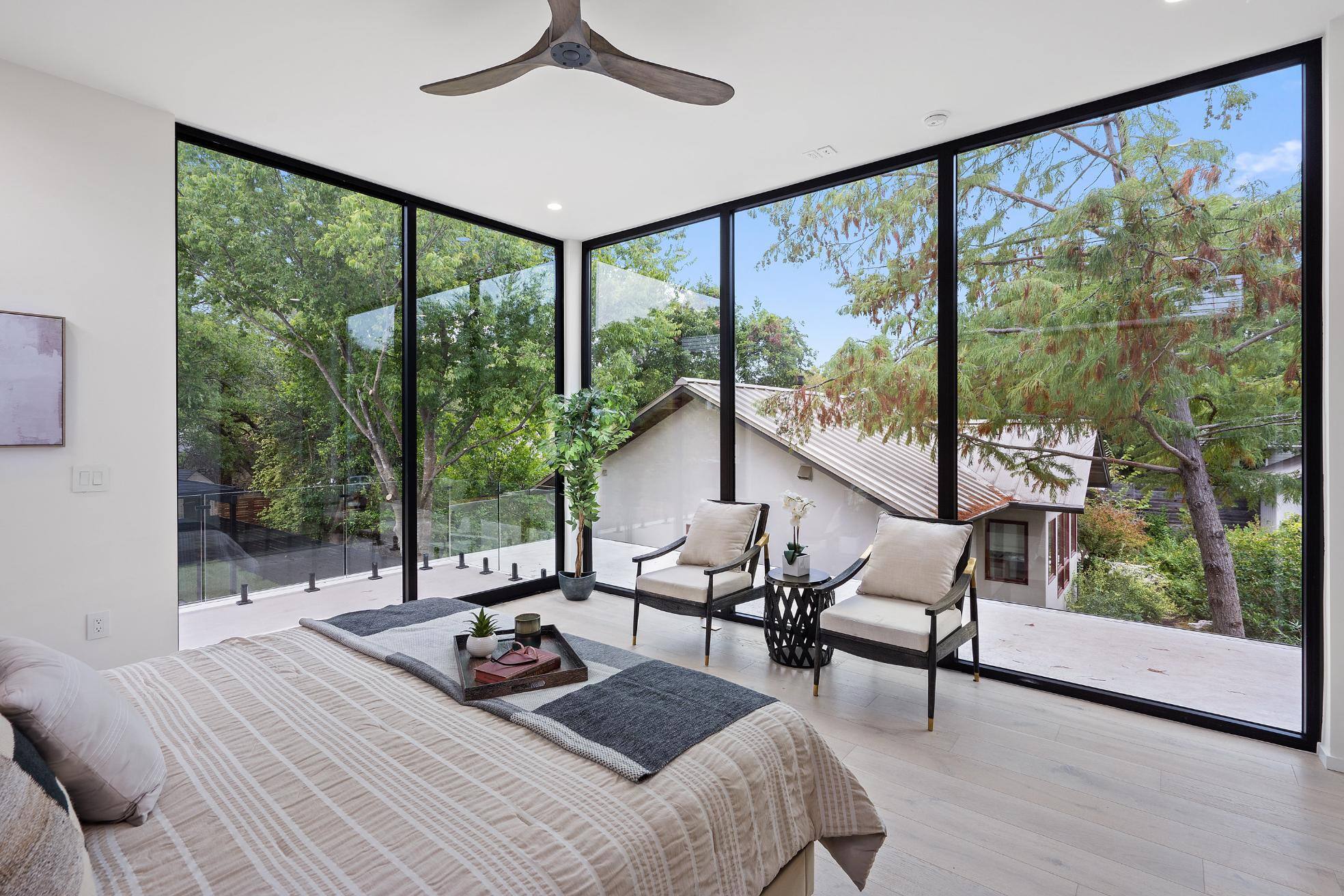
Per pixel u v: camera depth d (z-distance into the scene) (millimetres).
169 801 1289
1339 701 2467
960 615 3213
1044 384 3256
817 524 4133
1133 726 2859
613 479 5289
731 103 3045
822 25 2451
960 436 3521
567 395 5293
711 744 1550
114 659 2930
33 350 2693
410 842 1162
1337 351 2439
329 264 3857
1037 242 3262
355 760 1455
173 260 3107
